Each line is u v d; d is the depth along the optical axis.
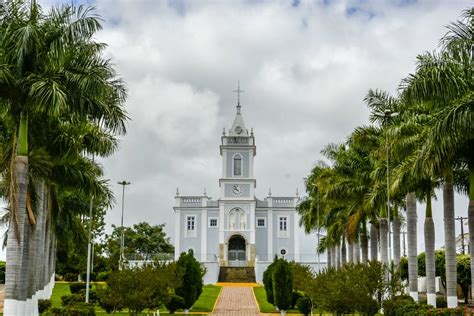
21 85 18.84
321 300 26.30
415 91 20.36
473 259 21.98
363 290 25.42
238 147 74.06
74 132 23.77
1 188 23.05
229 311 39.28
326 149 40.81
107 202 28.39
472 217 22.12
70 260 62.38
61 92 18.23
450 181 25.08
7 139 23.95
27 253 21.08
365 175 37.09
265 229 73.50
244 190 73.06
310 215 51.12
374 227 38.53
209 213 73.88
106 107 20.41
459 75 20.17
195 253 72.69
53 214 32.78
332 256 54.41
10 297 18.78
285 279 37.03
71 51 19.77
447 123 19.28
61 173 27.00
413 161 24.19
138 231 82.75
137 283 25.83
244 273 66.44
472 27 20.28
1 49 18.64
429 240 29.25
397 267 32.06
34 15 19.19
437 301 35.00
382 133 31.33
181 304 36.03
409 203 31.98
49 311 25.31
